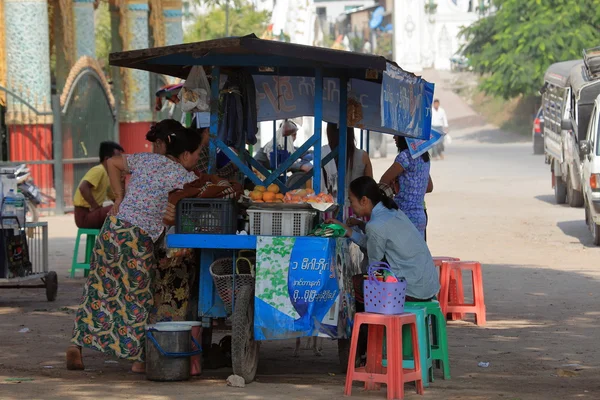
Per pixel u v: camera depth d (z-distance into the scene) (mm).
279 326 7555
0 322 10789
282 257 7602
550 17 59281
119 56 8164
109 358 8961
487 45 63375
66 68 26656
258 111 9219
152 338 7789
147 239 8078
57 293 13047
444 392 7445
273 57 8234
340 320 7656
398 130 8273
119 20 30234
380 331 7547
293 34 37812
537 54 59438
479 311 10852
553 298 12578
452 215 22844
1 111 25672
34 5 23828
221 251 8086
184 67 9312
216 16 60062
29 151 24016
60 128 24234
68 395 7078
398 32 93938
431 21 94375
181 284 8352
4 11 23828
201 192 7828
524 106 73812
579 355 9055
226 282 7914
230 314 8023
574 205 24281
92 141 26297
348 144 9664
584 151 18422
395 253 8188
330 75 8500
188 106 8922
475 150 55469
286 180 10078
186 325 7977
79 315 8109
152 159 8195
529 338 9930
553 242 18375
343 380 8016
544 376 8102
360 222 8711
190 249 8180
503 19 61688
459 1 94625
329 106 9062
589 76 22266
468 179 33625
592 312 11523
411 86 8672
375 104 8805
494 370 8406
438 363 8445
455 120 75500
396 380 7207
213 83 8516
